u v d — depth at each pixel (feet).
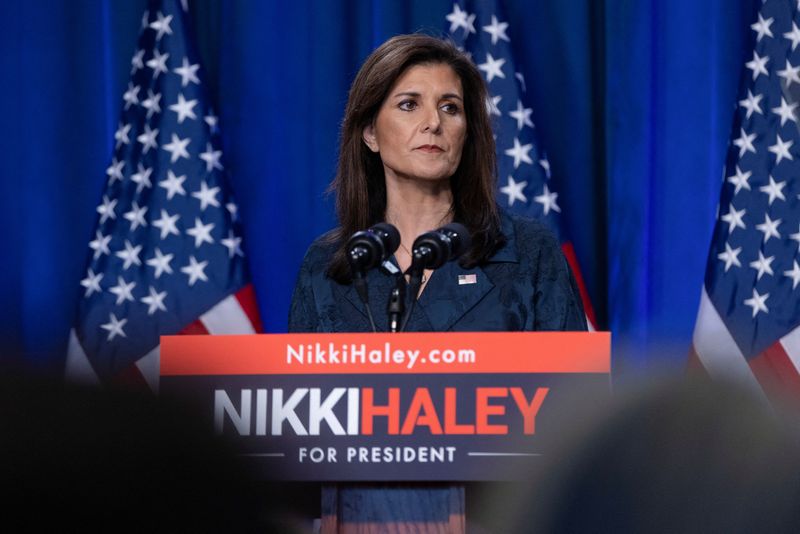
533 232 22.65
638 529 6.95
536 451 13.66
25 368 6.15
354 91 23.34
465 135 22.91
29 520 5.99
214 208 37.40
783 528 6.74
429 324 21.22
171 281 36.83
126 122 38.17
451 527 13.98
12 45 40.14
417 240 18.12
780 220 35.96
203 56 40.09
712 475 6.86
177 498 6.13
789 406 7.37
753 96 36.81
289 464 13.80
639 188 38.58
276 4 39.99
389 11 39.42
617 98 38.91
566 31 39.14
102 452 6.05
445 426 13.76
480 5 37.93
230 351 13.94
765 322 35.45
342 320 21.63
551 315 21.68
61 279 39.78
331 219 39.42
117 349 36.27
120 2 39.99
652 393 7.00
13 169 40.09
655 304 38.45
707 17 38.70
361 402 13.83
